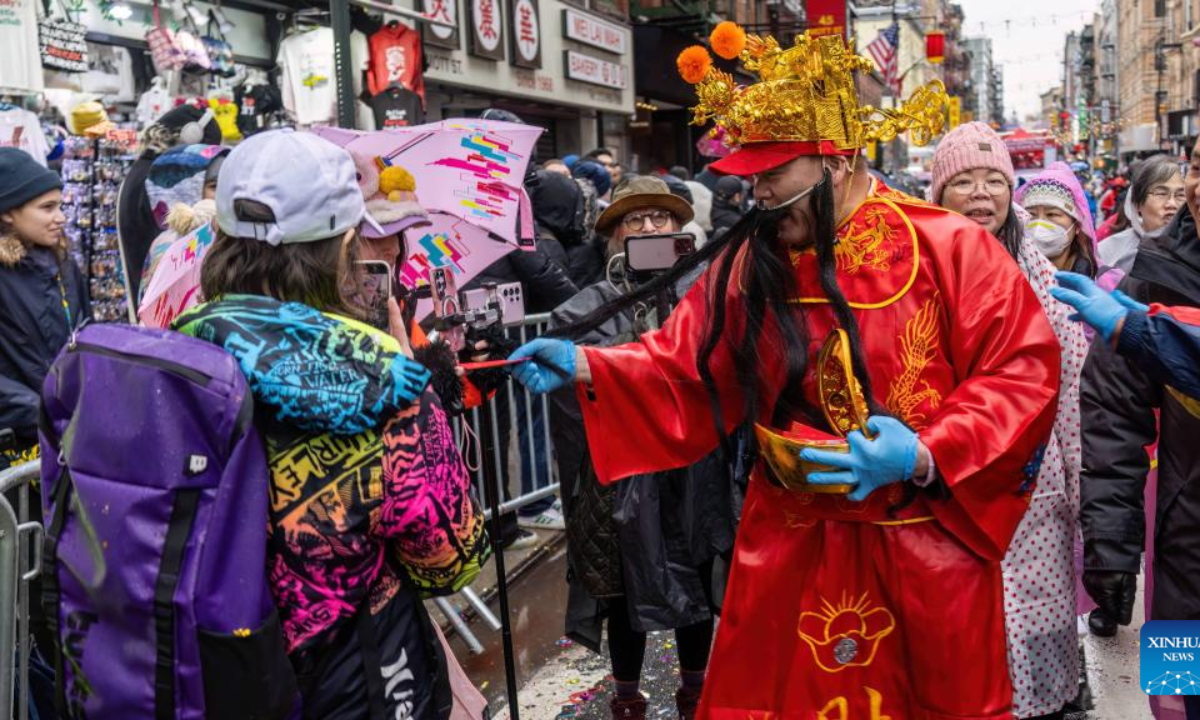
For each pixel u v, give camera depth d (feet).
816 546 8.21
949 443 7.47
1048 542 9.70
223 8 27.61
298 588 6.33
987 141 11.16
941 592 7.79
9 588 9.13
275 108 25.95
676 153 73.77
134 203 16.66
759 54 7.83
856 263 7.98
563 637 15.08
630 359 8.67
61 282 12.85
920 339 7.89
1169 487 8.64
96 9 23.30
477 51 40.86
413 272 13.52
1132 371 9.40
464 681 8.14
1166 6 174.50
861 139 7.93
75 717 6.38
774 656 8.32
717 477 11.01
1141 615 15.89
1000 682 7.91
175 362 6.08
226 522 6.03
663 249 11.29
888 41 91.66
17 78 20.66
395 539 6.66
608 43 55.88
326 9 30.37
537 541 18.90
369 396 6.27
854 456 7.43
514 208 14.03
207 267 6.78
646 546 10.80
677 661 14.37
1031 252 11.05
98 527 6.13
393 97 29.48
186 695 5.98
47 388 6.62
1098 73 311.06
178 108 18.48
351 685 6.51
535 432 19.30
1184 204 8.96
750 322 8.21
